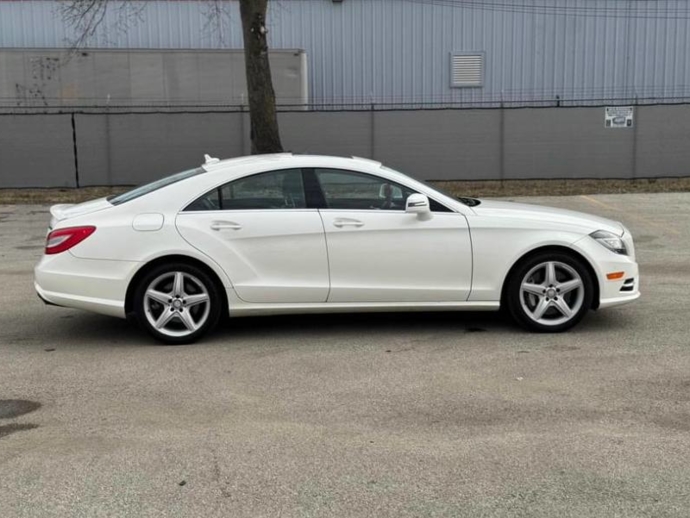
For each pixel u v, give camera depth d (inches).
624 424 164.4
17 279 342.0
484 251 229.9
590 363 206.8
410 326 249.3
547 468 143.6
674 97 1082.1
